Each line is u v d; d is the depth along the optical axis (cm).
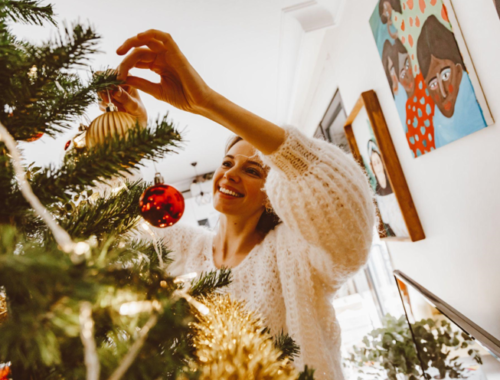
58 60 26
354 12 179
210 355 28
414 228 151
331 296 64
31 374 24
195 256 76
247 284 67
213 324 30
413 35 119
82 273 18
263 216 74
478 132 98
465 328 80
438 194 130
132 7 180
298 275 61
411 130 135
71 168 26
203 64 253
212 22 206
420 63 118
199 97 45
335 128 275
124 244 33
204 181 612
